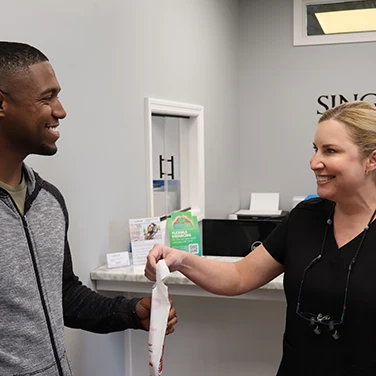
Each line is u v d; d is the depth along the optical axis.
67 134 2.09
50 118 1.28
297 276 1.51
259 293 2.04
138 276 2.18
